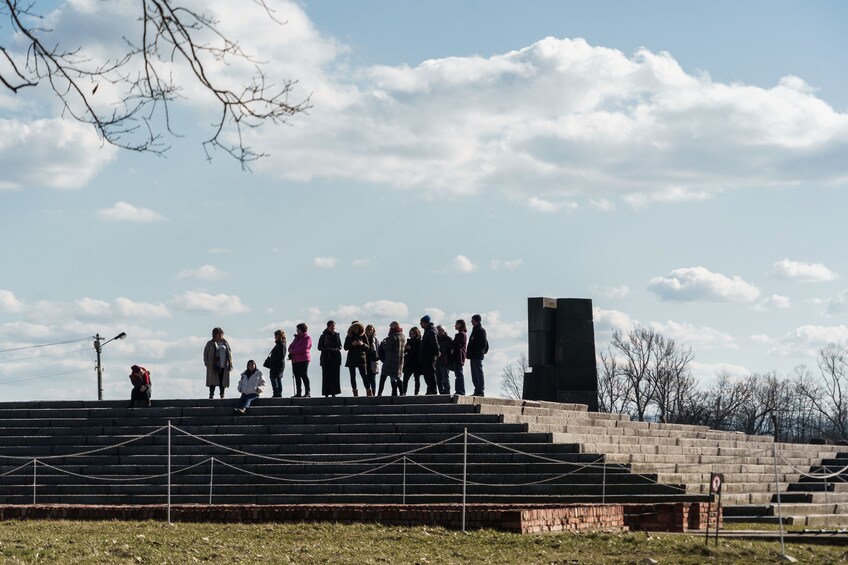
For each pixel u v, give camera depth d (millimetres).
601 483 25953
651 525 22516
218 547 17828
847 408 97312
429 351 31031
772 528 23219
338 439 28812
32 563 16094
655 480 26391
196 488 27703
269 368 32281
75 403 33125
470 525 19969
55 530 19891
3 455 30062
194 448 29453
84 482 29062
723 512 25516
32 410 32844
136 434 30828
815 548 18938
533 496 25438
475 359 32094
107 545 17875
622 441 31453
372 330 32688
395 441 28406
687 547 18078
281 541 18578
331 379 31719
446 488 26281
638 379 85562
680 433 36500
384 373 31953
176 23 10945
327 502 26312
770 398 95250
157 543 18125
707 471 29344
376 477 27016
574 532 19734
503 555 17438
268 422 30422
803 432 100375
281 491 27141
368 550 17672
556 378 40500
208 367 32281
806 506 27375
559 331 40781
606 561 16922
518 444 27312
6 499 28391
